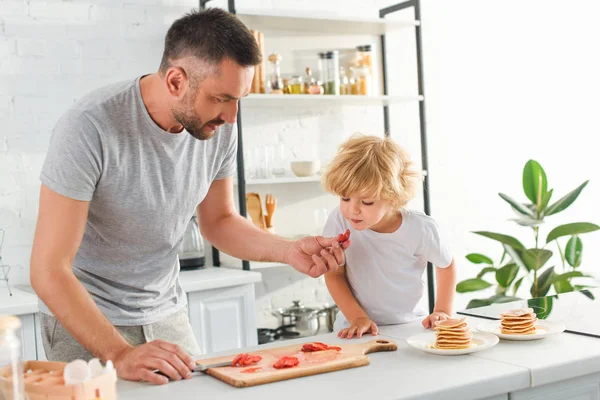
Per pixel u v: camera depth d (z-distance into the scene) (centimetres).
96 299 187
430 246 214
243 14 350
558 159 488
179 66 162
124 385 147
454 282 222
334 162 202
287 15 361
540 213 384
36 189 337
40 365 139
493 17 462
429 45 441
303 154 401
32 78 335
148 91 175
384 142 206
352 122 416
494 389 143
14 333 111
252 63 161
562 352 158
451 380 141
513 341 171
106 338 158
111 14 353
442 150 446
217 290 313
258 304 390
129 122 174
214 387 143
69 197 165
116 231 183
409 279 216
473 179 457
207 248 374
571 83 492
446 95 446
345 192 198
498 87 464
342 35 412
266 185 391
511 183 470
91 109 170
